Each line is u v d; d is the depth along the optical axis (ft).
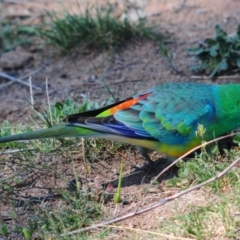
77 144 35.17
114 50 48.78
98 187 31.19
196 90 32.42
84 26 49.37
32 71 48.91
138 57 47.98
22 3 59.06
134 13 53.21
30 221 29.58
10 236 29.25
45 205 31.27
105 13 55.01
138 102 32.01
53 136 31.27
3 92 46.73
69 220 29.55
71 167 34.19
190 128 31.58
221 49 44.21
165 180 32.37
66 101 39.47
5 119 42.63
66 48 49.67
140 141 31.89
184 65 46.21
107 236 28.22
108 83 45.34
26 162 34.50
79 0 57.31
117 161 34.53
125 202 30.78
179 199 30.09
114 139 31.94
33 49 51.47
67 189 32.37
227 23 50.93
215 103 32.12
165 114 31.60
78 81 46.42
